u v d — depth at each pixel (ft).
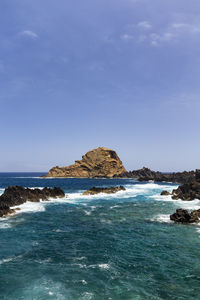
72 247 77.92
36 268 61.05
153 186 371.35
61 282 53.36
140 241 84.02
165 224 110.01
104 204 172.55
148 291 49.39
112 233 94.89
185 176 509.76
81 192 262.67
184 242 82.48
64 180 540.52
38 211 143.02
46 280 54.39
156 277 55.93
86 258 68.23
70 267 61.77
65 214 133.90
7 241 83.82
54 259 67.36
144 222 114.21
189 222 111.75
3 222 113.39
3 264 63.67
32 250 74.90
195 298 46.78
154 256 69.46
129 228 102.78
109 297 46.98
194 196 192.13
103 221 116.78
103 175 644.27
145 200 194.59
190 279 54.85
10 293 48.65
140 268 61.05
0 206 133.08
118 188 278.67
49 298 46.65
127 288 50.60
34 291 49.37
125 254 71.26
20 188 184.03
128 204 171.94
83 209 150.92
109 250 74.90
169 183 464.24
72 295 47.73
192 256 69.26
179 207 157.58
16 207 153.58
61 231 97.96
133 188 327.06
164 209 150.41
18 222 113.50
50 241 84.43
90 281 53.83
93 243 82.17
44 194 198.90
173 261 65.57
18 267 61.72
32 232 96.07
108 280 54.39
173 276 56.39
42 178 652.89
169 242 82.53
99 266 62.39
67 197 213.05
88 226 106.63
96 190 245.45
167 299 46.34
